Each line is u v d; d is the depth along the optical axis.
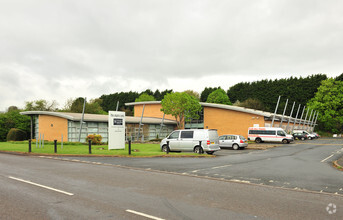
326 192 8.01
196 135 20.83
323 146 32.97
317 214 5.79
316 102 78.50
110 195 7.15
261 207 6.26
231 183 9.21
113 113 22.52
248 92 97.00
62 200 6.58
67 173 10.71
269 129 39.91
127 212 5.70
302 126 76.12
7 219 5.21
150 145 30.52
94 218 5.30
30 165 13.04
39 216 5.40
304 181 9.73
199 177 10.38
